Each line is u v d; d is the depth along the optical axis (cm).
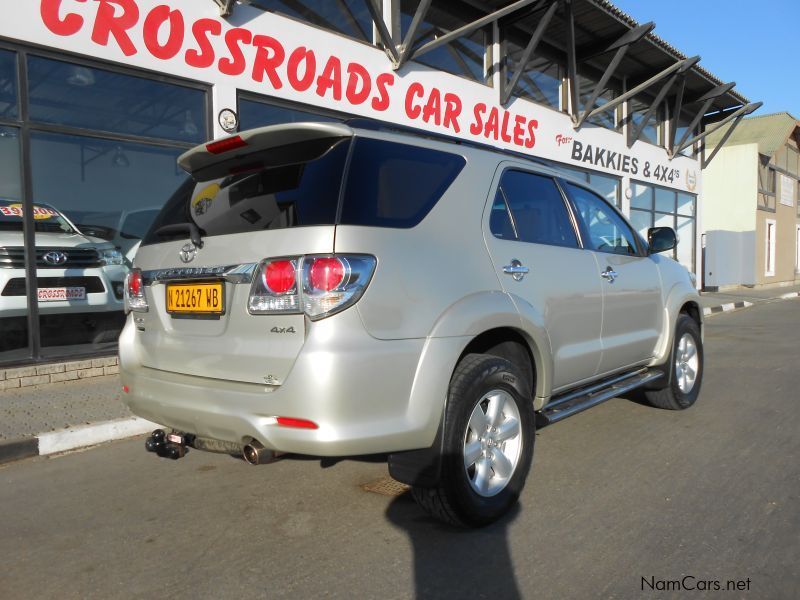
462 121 1034
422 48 903
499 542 278
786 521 296
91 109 611
